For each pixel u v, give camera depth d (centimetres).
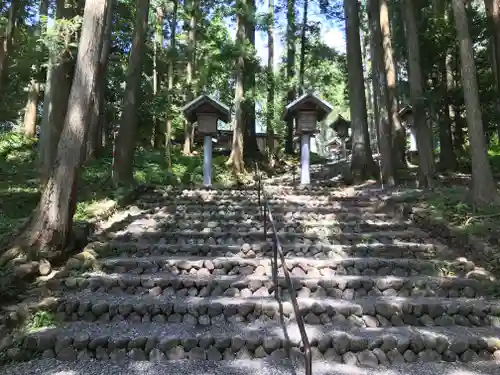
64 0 840
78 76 516
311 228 644
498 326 407
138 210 725
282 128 1944
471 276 485
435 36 1306
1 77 962
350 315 407
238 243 584
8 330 362
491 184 642
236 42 1284
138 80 896
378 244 573
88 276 467
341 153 2220
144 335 361
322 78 2095
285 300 433
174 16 1739
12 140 1370
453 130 1559
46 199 495
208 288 450
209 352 351
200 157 1485
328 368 338
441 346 361
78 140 509
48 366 332
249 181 1205
